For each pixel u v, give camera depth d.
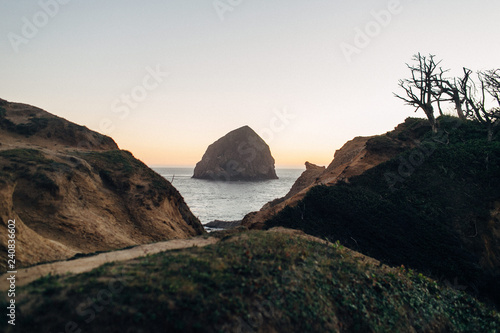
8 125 29.05
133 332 6.54
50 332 6.34
